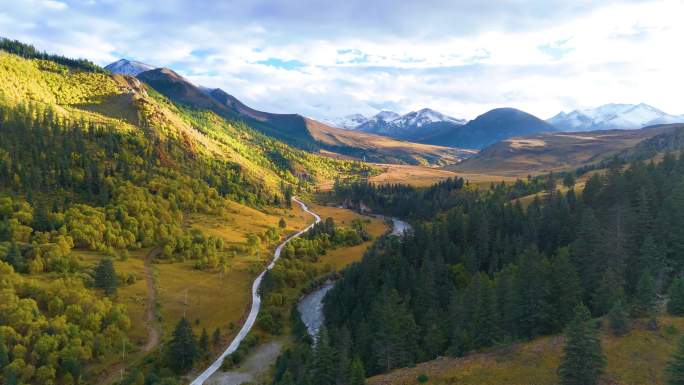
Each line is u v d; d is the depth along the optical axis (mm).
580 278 88375
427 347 83500
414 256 133375
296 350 98188
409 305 106125
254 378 96000
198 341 106375
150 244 162000
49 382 81812
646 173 128750
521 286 79438
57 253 125062
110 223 154000
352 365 66750
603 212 116438
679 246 88375
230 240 188125
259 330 119438
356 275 133875
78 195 172500
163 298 127000
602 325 66250
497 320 75250
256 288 148625
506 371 61531
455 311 87312
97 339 95000
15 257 116375
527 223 130000
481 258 123938
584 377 51938
